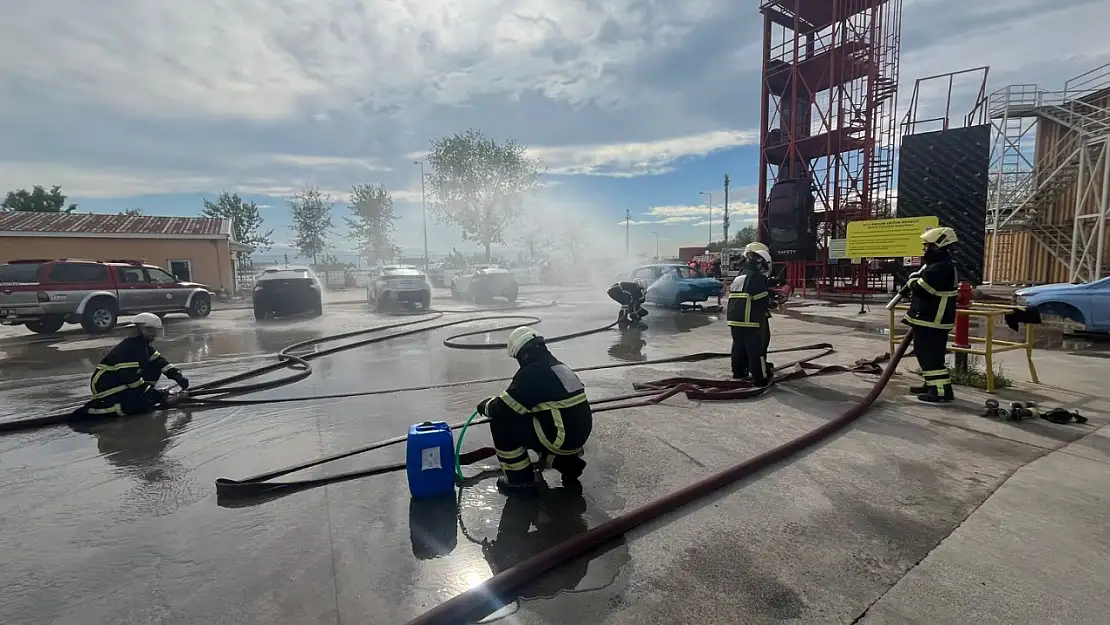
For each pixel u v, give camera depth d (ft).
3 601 7.64
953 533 9.09
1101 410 15.89
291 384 21.68
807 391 18.97
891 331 23.89
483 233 123.03
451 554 8.73
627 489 11.07
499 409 10.82
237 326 42.27
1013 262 66.23
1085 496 10.33
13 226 68.85
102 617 7.27
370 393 19.86
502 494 10.97
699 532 9.32
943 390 16.97
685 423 15.38
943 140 51.39
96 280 41.27
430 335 36.11
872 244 50.57
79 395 20.72
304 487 11.46
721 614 7.14
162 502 10.86
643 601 7.46
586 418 11.03
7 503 10.91
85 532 9.65
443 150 117.29
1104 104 57.16
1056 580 7.70
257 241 127.44
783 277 64.39
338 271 115.14
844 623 6.93
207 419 16.79
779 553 8.60
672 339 33.32
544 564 8.11
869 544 8.81
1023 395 17.67
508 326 39.99
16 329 45.80
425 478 10.65
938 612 7.08
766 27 65.05
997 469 11.75
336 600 7.55
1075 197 58.75
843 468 12.00
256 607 7.41
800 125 65.72
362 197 134.62
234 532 9.55
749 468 11.72
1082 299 30.30
